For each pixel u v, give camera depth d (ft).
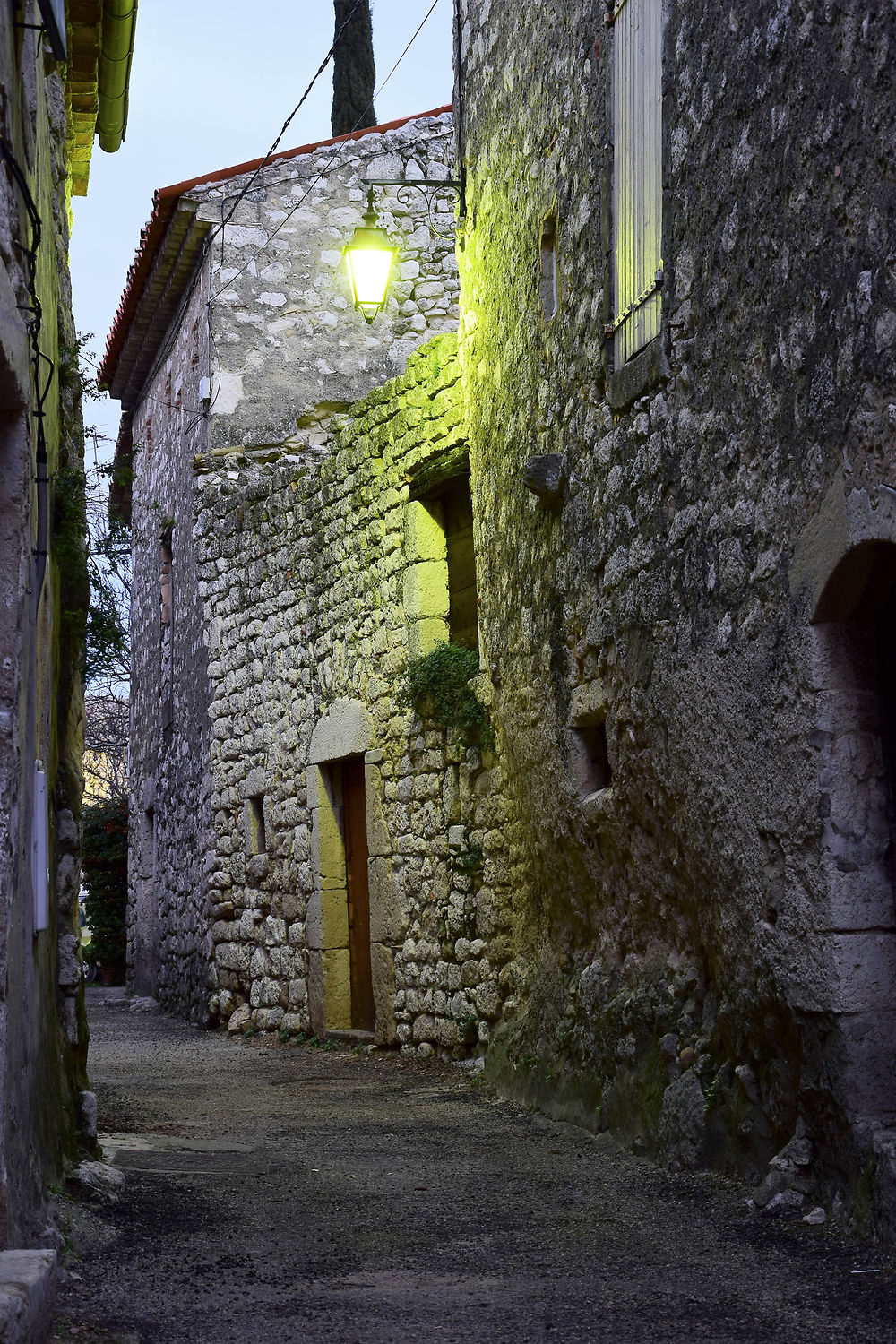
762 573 17.17
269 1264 14.43
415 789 33.55
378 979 35.04
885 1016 15.47
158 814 57.41
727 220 18.08
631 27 22.17
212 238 48.01
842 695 15.78
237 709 45.34
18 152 13.96
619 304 22.57
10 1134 12.18
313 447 47.96
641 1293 13.34
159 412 58.90
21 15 14.14
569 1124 23.11
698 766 19.08
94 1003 58.18
